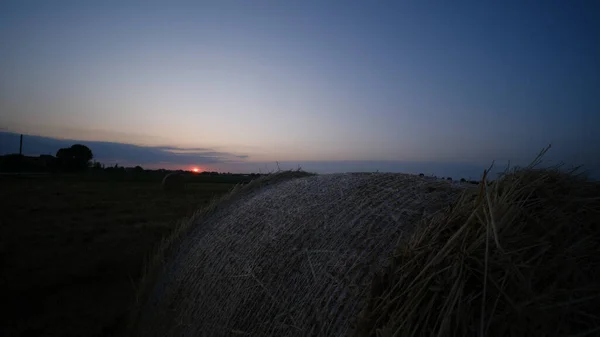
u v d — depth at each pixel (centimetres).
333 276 235
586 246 177
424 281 175
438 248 187
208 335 295
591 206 195
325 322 216
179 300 362
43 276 713
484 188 195
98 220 1298
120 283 690
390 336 171
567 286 163
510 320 156
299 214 320
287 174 529
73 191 2405
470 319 159
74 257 834
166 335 358
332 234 269
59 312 563
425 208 262
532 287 162
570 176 221
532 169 224
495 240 166
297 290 247
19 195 2039
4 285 662
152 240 1009
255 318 262
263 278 278
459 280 167
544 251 170
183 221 501
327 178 402
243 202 453
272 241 304
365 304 198
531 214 188
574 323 155
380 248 235
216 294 314
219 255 350
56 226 1170
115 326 518
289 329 232
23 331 502
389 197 293
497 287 160
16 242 945
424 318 169
